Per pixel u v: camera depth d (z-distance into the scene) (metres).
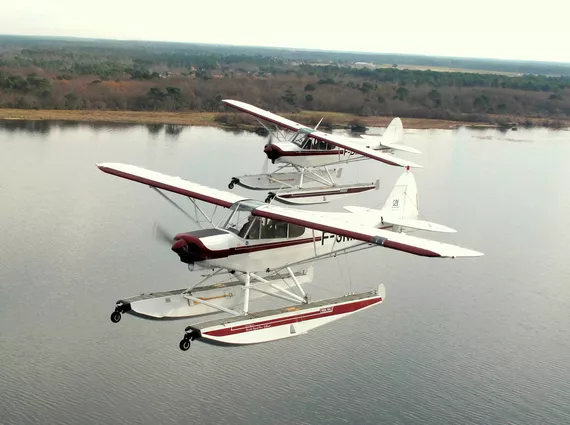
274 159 35.16
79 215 36.97
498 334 26.55
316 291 29.61
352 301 20.33
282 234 19.66
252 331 18.55
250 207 19.36
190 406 21.45
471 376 23.69
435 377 23.48
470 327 26.98
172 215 37.62
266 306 27.47
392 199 23.66
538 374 24.02
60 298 27.09
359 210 23.53
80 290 27.83
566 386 23.44
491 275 32.34
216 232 18.95
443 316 27.80
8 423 20.22
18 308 26.14
